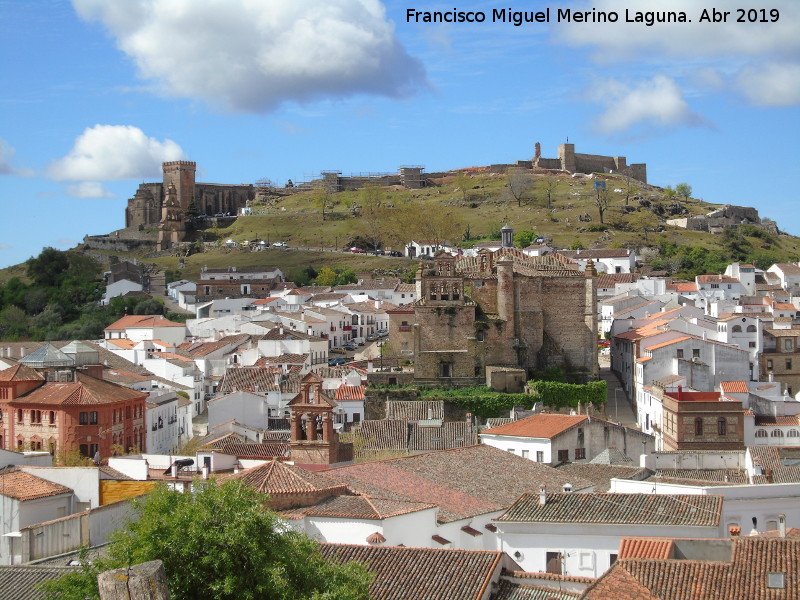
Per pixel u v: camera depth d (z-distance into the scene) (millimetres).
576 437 123750
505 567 71312
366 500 81312
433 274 177250
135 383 171375
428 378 174125
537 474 104250
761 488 85188
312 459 102562
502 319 175375
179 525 57812
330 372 193875
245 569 57094
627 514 77562
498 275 176625
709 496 79500
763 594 59312
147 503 62125
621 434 128500
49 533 75562
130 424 147625
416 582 66125
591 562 76688
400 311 198125
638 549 66312
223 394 180250
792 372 193000
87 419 140375
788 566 60969
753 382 171125
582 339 179000
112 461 98188
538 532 77938
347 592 57250
